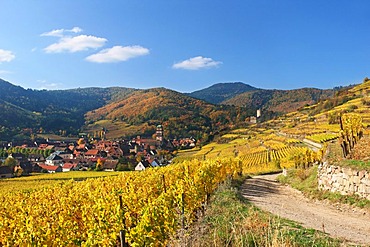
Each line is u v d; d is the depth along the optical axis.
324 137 71.88
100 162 94.69
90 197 13.48
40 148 141.88
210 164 25.47
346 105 100.31
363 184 18.14
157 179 17.39
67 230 9.73
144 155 118.69
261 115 173.50
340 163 20.69
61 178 51.97
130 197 11.20
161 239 8.38
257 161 67.38
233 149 93.56
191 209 11.88
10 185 42.34
